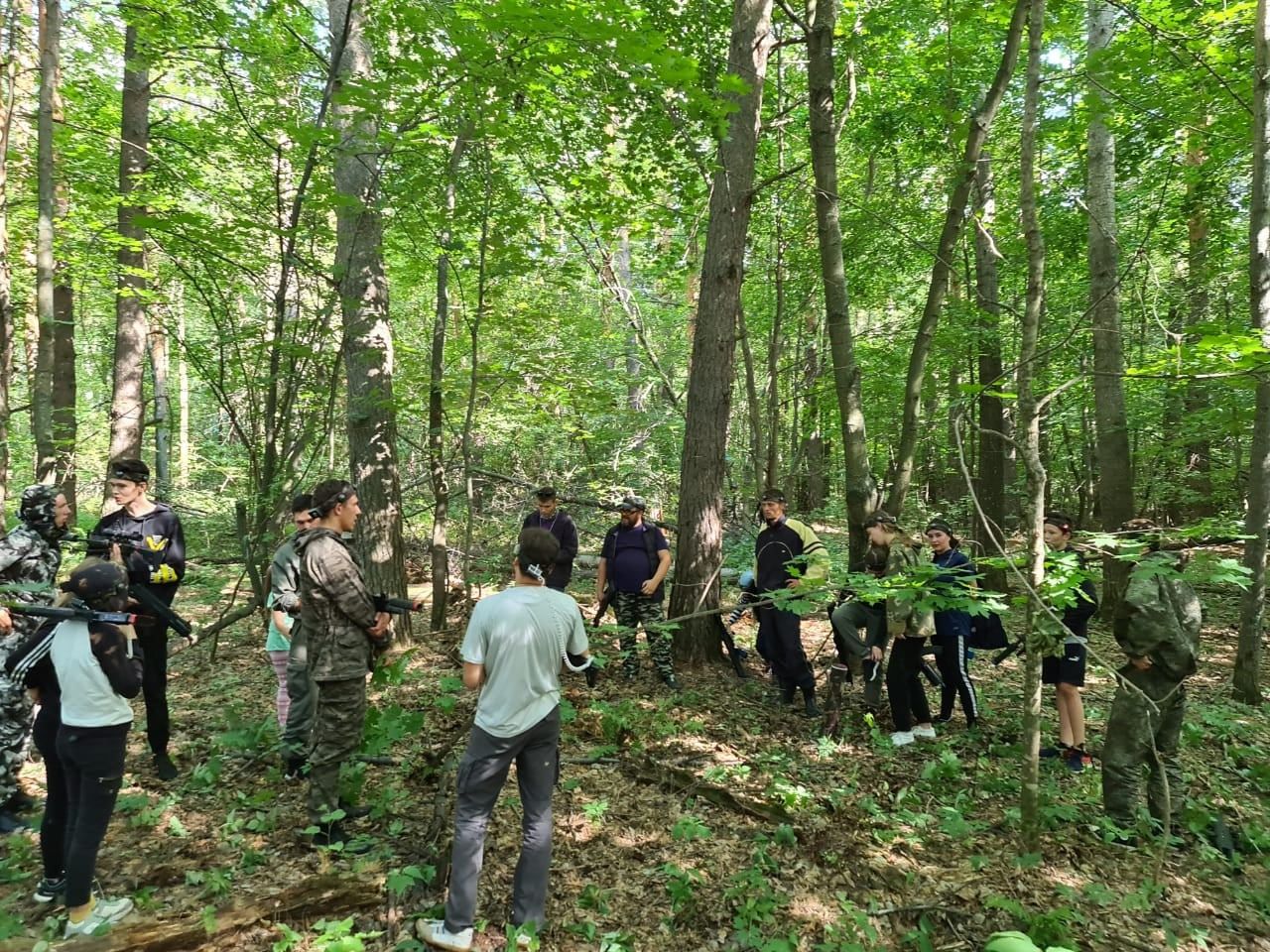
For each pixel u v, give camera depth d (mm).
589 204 6609
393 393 7465
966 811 3924
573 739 4695
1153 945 2857
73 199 8133
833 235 5953
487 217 5898
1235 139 6852
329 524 3521
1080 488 14688
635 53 3762
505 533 10891
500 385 8086
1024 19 4914
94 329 16484
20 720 3562
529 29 3881
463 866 2732
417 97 4961
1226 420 8492
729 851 3479
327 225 6410
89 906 2719
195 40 6520
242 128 7066
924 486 18812
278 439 6785
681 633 6371
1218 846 3602
